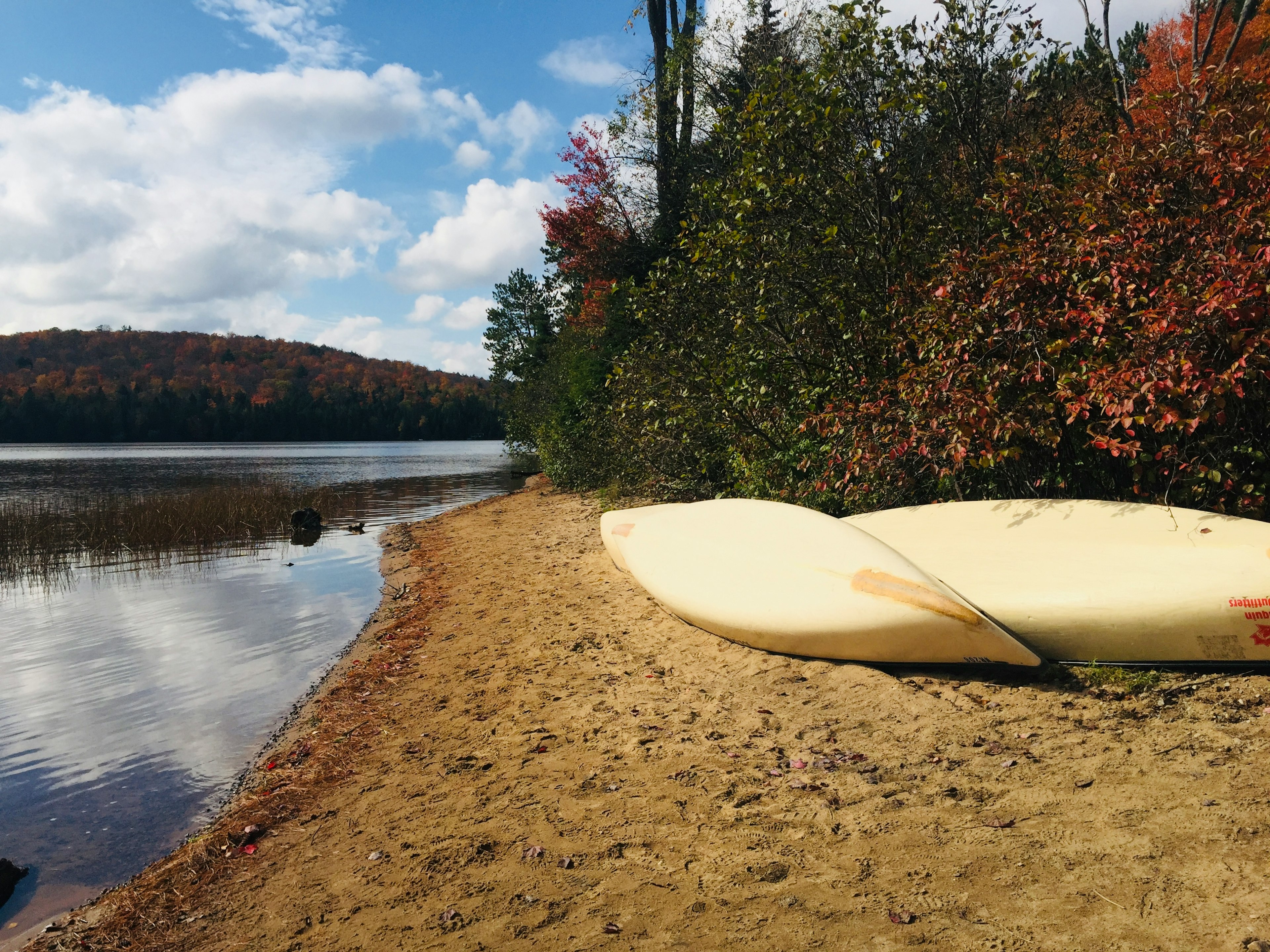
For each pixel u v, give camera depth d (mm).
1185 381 3885
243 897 2836
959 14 6102
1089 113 6727
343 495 22484
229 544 13359
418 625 7031
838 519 5746
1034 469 5594
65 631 7531
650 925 2301
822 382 6934
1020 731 3270
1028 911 2115
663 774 3381
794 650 4555
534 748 3877
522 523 13453
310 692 5535
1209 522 4109
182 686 5758
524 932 2350
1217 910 1987
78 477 28797
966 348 5027
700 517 6094
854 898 2295
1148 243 4531
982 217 6258
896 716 3629
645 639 5555
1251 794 2482
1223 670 3531
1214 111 4625
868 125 6430
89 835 3592
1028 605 3934
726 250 7109
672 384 8750
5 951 2715
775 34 11852
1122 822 2463
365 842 3127
